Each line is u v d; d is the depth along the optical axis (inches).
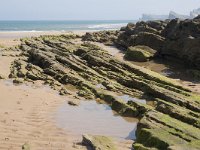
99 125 904.3
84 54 1863.9
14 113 956.6
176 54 1956.2
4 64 1812.3
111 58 1724.9
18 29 6919.3
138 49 2101.4
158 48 2112.5
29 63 1758.1
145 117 791.1
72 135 805.9
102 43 2950.3
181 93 1205.7
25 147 695.7
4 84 1373.0
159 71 1803.6
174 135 692.1
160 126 737.6
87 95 1219.2
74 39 3339.1
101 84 1417.3
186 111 912.9
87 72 1567.4
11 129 815.1
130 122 943.0
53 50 1983.3
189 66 1862.7
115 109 1059.9
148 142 668.7
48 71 1571.1
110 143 731.4
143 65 1957.4
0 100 1095.6
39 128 841.5
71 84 1419.8
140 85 1332.4
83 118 962.1
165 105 934.4
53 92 1279.5
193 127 759.7
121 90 1310.3
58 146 717.9
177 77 1658.5
